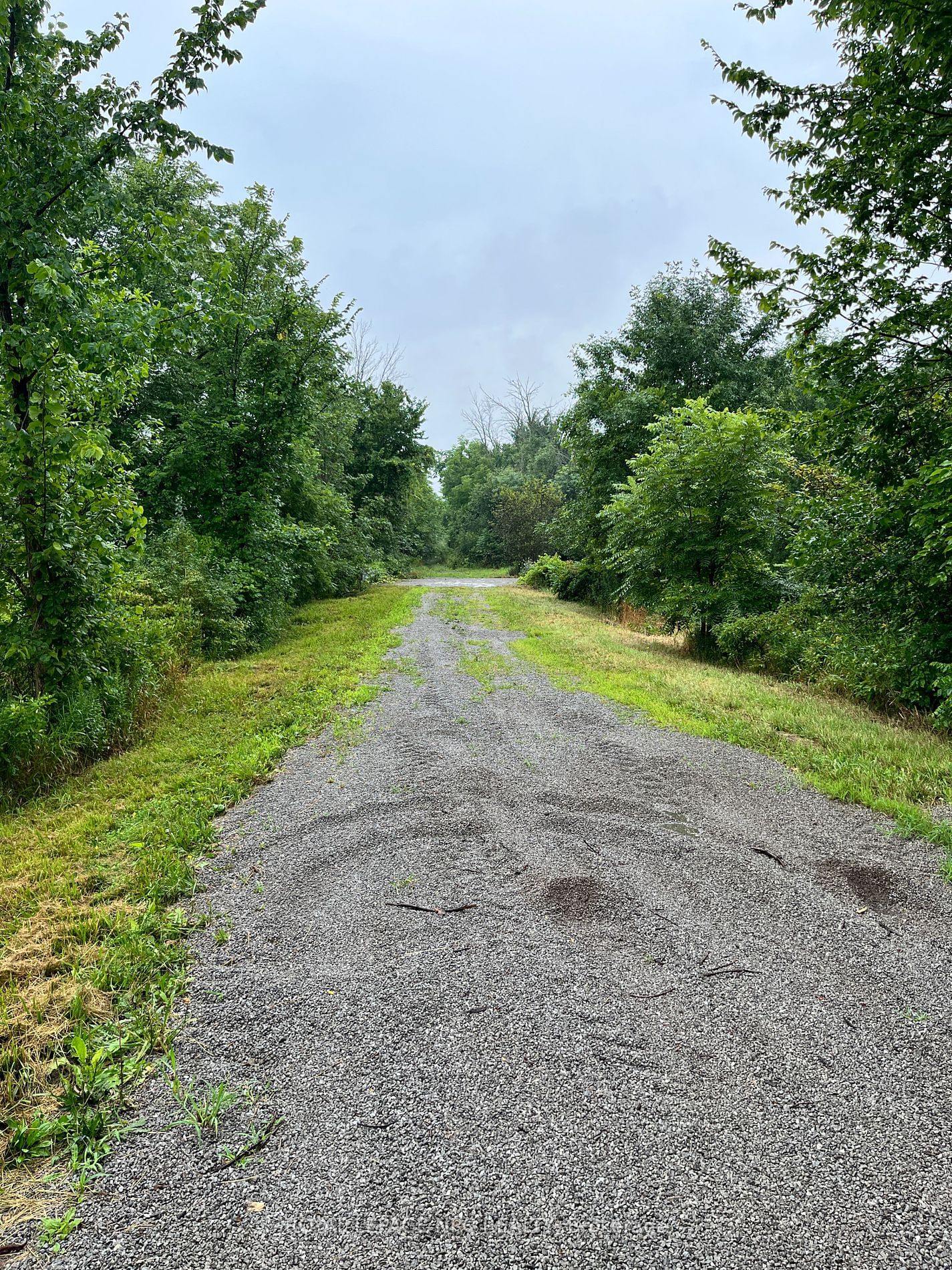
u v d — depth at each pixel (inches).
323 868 148.8
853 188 254.4
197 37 201.2
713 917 129.3
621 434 767.7
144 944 118.6
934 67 213.9
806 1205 72.9
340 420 946.1
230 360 483.8
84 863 150.6
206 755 222.5
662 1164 77.7
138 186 561.6
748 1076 90.9
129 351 236.5
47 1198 74.8
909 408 278.2
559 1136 81.4
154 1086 90.1
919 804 177.9
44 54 208.5
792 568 357.4
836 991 108.3
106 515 241.9
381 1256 67.6
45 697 206.2
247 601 460.4
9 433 205.2
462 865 149.9
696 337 765.9
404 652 435.8
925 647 268.4
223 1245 68.9
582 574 823.1
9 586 217.2
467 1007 104.7
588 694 319.6
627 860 151.4
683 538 458.3
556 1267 66.4
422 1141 80.8
